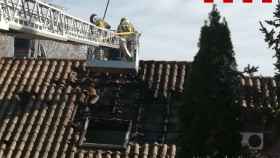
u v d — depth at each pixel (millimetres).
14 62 20312
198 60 12812
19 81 19172
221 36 12742
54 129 16891
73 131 16891
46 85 18891
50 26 23562
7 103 18078
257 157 14812
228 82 12695
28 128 16953
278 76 12500
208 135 12578
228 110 12695
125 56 20016
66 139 16516
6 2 19266
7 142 16484
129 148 16312
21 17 20891
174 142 16797
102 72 19344
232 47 12797
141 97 18266
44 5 22641
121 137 17031
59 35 24484
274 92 14211
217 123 12523
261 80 18250
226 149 12609
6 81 19156
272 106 13523
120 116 17625
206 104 12602
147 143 16641
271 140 16219
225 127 12562
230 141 12625
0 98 18312
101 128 17281
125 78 19125
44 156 15953
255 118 16047
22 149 16234
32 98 18250
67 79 19172
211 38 12758
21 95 18391
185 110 12891
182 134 12953
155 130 17297
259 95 14602
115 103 17969
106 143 16844
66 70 19688
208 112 12578
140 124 17359
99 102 18125
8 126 17109
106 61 19234
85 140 16781
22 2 20688
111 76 19203
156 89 18484
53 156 15945
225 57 12719
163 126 17297
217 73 12695
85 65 19906
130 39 20797
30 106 17906
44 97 18312
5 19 19266
